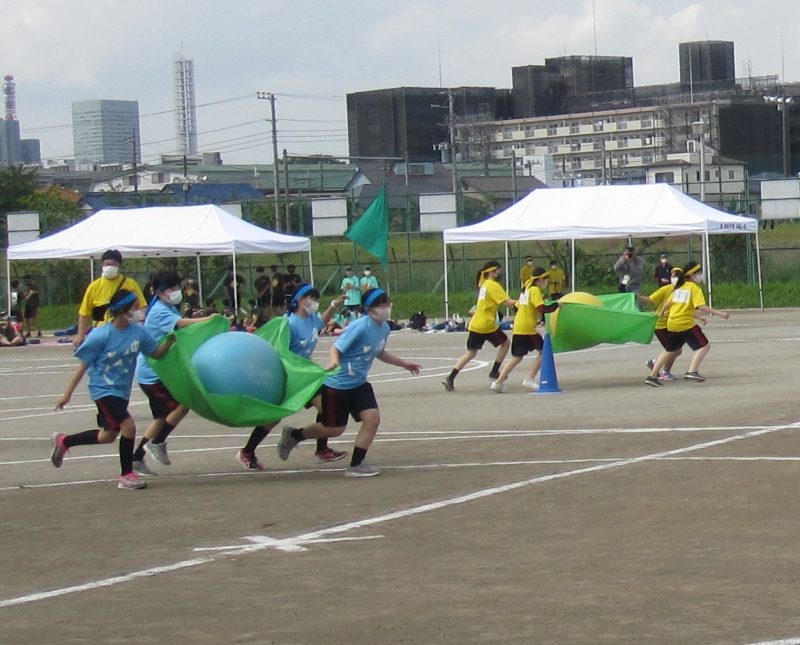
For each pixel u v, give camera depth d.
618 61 195.12
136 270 61.00
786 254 63.44
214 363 14.31
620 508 11.45
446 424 18.73
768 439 15.38
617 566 9.18
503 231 41.53
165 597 8.88
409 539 10.55
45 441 19.16
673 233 40.59
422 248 63.97
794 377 23.09
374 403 14.29
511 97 192.62
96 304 17.72
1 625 8.29
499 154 180.00
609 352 31.50
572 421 18.22
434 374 27.55
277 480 14.22
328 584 9.04
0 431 20.69
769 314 44.84
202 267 61.00
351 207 58.31
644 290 54.19
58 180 156.25
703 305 22.58
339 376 14.30
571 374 25.98
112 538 11.20
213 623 8.06
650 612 7.85
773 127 139.12
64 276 59.41
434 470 14.33
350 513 11.88
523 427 17.86
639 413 18.73
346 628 7.79
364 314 14.27
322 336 42.69
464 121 180.62
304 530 11.14
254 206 65.88
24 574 9.89
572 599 8.26
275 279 44.19
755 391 20.98
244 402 14.19
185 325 15.11
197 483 14.25
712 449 14.77
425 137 181.38
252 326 40.59
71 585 9.41
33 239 58.53
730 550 9.54
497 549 9.98
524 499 12.13
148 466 15.80
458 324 43.12
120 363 13.77
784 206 52.66
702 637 7.25
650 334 23.72
